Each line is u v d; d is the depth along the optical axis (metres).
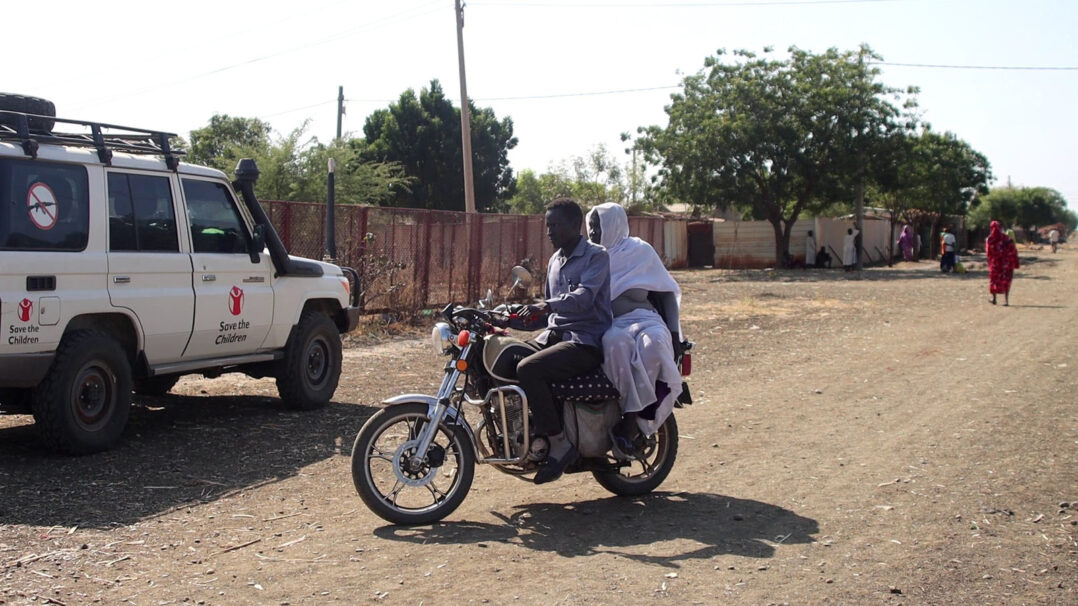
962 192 58.06
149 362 7.34
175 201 7.46
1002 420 8.30
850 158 35.88
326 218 13.90
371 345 13.37
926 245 48.97
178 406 8.81
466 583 4.43
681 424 8.23
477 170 43.72
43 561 4.66
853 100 35.56
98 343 6.75
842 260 39.56
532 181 51.81
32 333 6.25
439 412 5.37
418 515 5.35
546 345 5.64
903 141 36.28
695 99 36.94
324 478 6.39
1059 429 7.91
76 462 6.62
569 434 5.49
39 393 6.50
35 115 6.50
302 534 5.18
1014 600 4.27
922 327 16.25
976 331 15.52
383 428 5.33
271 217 13.06
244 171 8.13
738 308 20.05
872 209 51.94
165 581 4.43
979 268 37.66
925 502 5.83
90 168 6.78
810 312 19.16
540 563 4.73
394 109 43.56
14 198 6.27
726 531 5.27
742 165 36.06
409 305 15.64
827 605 4.20
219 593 4.29
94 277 6.71
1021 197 107.12
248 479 6.32
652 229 31.97
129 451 6.98
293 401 8.64
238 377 10.60
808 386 10.24
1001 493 6.02
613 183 49.50
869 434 7.80
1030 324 16.59
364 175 30.70
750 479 6.41
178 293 7.35
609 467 5.71
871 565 4.71
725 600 4.25
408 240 15.81
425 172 43.09
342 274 9.52
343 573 4.56
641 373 5.46
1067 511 5.63
